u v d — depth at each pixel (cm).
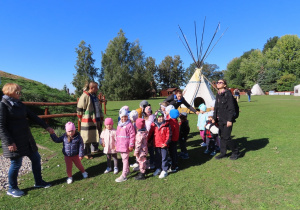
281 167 429
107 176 433
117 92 4512
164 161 419
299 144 583
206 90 1391
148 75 5444
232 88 6619
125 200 330
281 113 1282
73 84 4925
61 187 386
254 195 328
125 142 413
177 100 650
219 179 391
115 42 4722
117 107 2256
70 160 408
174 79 7919
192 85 1411
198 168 453
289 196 319
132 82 4644
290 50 5981
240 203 308
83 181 411
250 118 1111
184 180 395
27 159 538
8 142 331
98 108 554
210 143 543
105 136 447
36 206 323
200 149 603
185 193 345
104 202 327
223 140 496
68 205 323
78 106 531
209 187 362
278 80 5884
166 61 7850
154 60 7844
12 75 1739
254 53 7388
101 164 506
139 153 411
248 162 468
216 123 535
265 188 347
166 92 7175
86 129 530
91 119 539
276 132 749
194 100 1395
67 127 397
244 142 638
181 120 526
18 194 354
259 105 1911
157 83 8000
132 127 422
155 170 462
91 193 359
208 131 546
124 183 396
